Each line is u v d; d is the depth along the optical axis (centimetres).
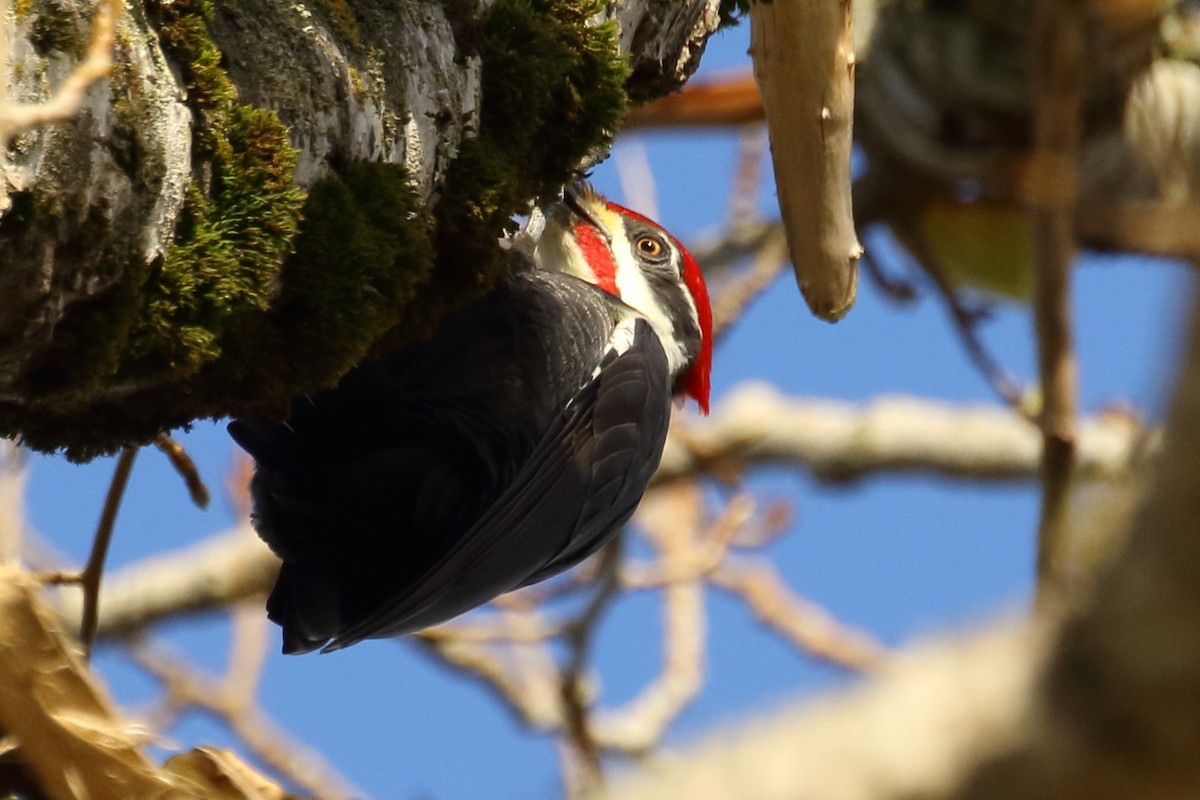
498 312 926
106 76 495
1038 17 743
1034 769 277
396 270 638
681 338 1166
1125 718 273
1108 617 274
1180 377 274
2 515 1093
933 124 1251
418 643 1286
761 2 720
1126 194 1148
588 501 917
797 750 286
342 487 837
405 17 646
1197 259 315
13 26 471
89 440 626
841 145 746
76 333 530
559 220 1142
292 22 592
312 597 838
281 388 628
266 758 1207
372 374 822
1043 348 836
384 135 625
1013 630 284
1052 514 843
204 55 551
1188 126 1146
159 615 1331
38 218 484
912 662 288
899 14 1259
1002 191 1198
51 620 606
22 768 620
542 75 700
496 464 892
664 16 804
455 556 783
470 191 679
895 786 280
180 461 809
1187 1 1188
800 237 773
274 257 572
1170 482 272
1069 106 739
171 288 546
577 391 944
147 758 618
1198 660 269
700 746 295
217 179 559
